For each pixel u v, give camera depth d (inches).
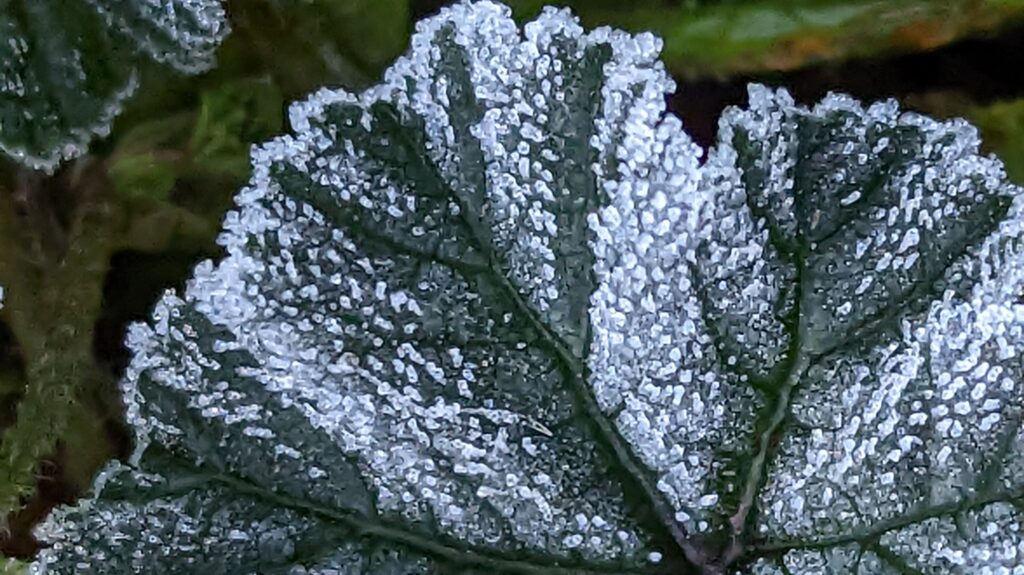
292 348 5.0
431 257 5.0
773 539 5.2
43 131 5.4
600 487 5.1
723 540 5.2
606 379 5.1
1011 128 5.8
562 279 5.0
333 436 5.1
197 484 5.1
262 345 5.0
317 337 5.0
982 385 5.1
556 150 5.0
